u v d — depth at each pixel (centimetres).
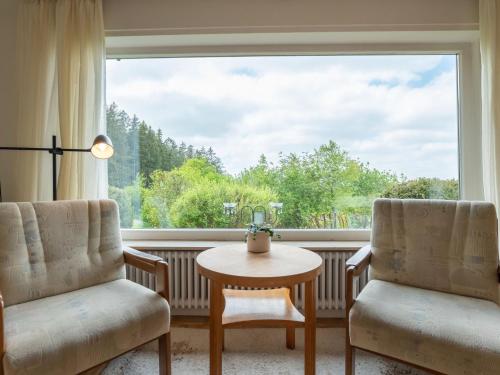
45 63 188
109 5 195
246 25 193
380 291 140
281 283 122
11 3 197
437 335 106
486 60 181
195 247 190
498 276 136
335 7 192
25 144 187
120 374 143
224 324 134
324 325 189
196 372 145
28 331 102
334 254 190
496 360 96
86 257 149
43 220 140
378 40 202
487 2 179
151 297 132
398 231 158
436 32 192
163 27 195
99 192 192
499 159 175
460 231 146
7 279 125
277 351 162
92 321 111
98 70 188
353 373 130
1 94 199
